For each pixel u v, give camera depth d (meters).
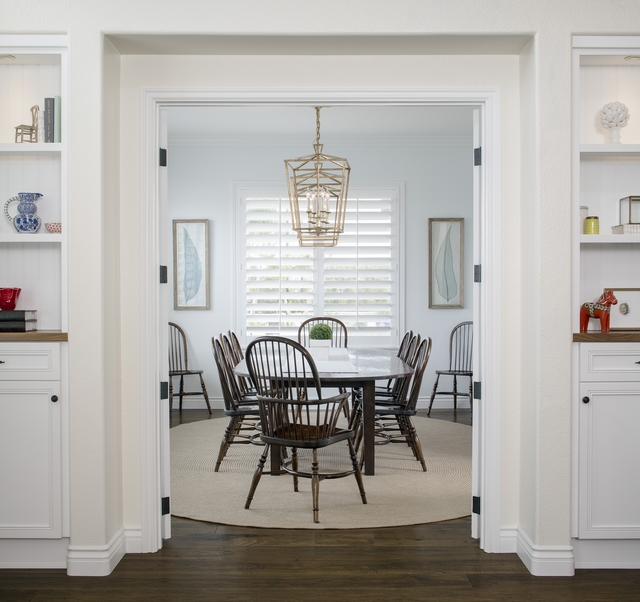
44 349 2.65
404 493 3.67
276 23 2.62
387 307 6.32
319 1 2.62
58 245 2.89
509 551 2.85
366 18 2.62
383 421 5.90
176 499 3.55
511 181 2.85
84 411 2.60
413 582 2.53
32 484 2.66
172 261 6.36
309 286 6.30
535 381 2.65
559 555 2.62
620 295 2.92
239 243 6.32
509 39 2.68
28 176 2.89
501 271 2.84
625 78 2.96
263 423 3.29
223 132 6.20
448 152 6.37
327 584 2.51
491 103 2.84
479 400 2.92
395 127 6.00
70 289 2.60
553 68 2.62
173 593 2.43
